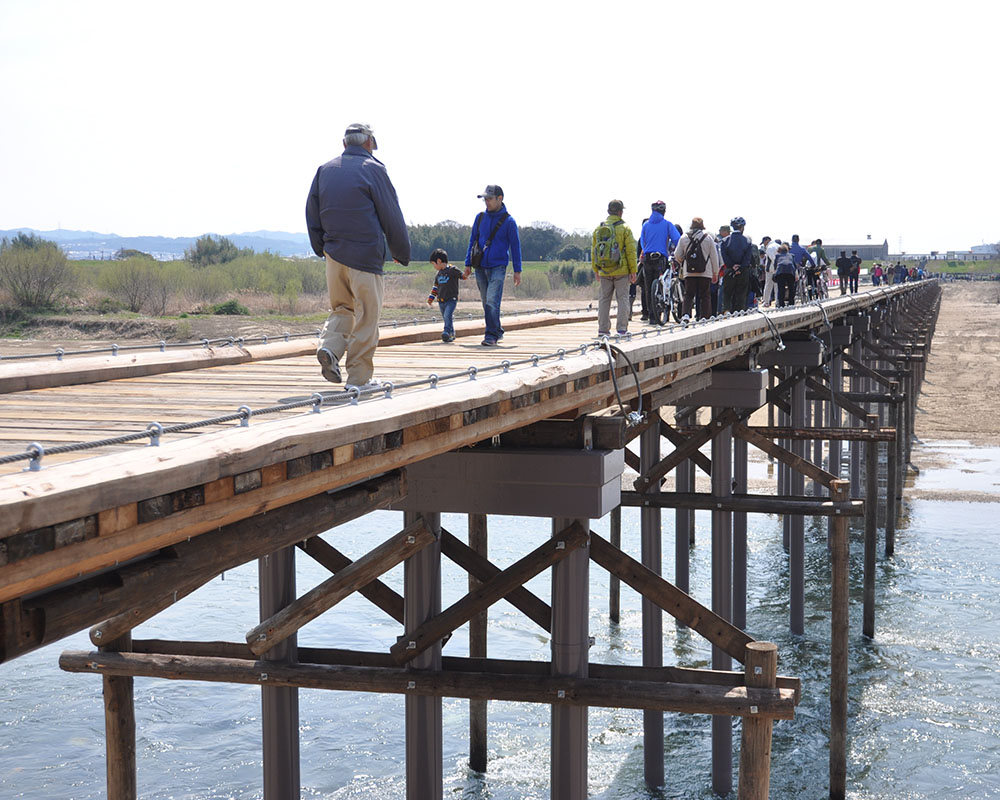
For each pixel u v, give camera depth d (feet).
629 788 40.65
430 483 23.91
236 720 46.14
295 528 14.99
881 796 40.37
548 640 55.77
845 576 40.60
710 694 22.47
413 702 26.81
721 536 43.21
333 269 20.40
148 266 167.94
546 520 83.82
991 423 130.72
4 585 9.03
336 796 39.45
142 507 10.47
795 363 65.26
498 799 39.27
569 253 311.88
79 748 43.32
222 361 27.43
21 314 146.92
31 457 10.29
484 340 33.94
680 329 34.71
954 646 56.29
